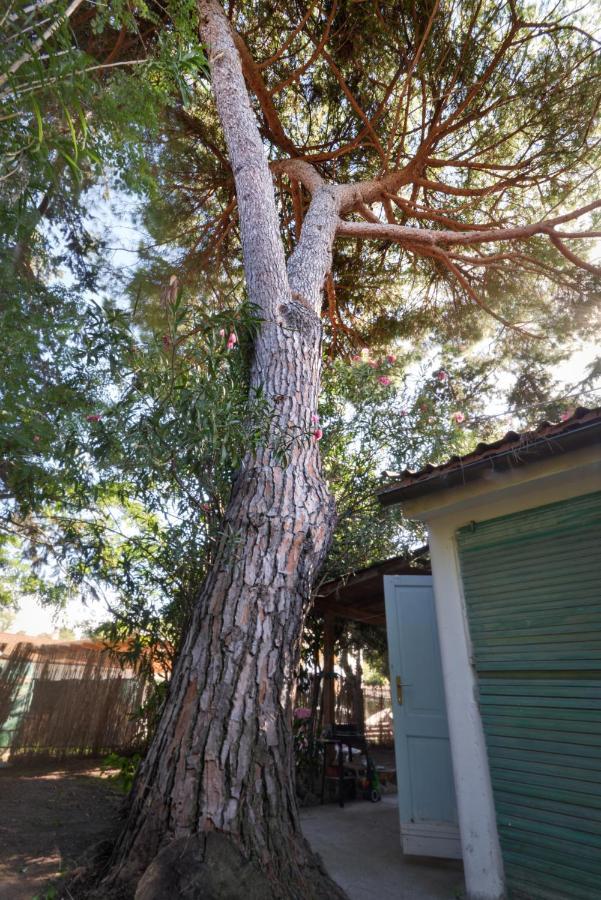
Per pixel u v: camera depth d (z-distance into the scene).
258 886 2.05
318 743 5.96
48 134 1.96
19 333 3.50
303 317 3.81
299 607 2.79
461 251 7.36
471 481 3.27
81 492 3.61
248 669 2.50
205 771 2.28
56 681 7.30
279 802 2.34
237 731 2.37
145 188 3.15
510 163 7.09
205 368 2.80
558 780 2.82
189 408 2.44
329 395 4.79
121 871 2.16
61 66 1.85
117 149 2.90
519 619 3.18
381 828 4.61
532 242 6.78
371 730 10.73
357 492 4.56
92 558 3.94
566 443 2.81
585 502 3.04
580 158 6.62
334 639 7.30
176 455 2.54
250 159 4.59
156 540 3.81
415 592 4.42
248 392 3.31
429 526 3.78
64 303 4.03
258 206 4.34
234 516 2.90
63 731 7.21
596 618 2.86
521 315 7.59
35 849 3.32
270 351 3.53
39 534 4.78
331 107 7.25
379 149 6.81
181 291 2.69
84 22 4.32
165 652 4.05
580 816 2.71
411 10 6.14
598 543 2.95
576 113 6.43
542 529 3.20
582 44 6.23
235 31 6.02
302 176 6.58
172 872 1.99
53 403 3.50
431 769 3.92
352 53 6.67
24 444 3.50
